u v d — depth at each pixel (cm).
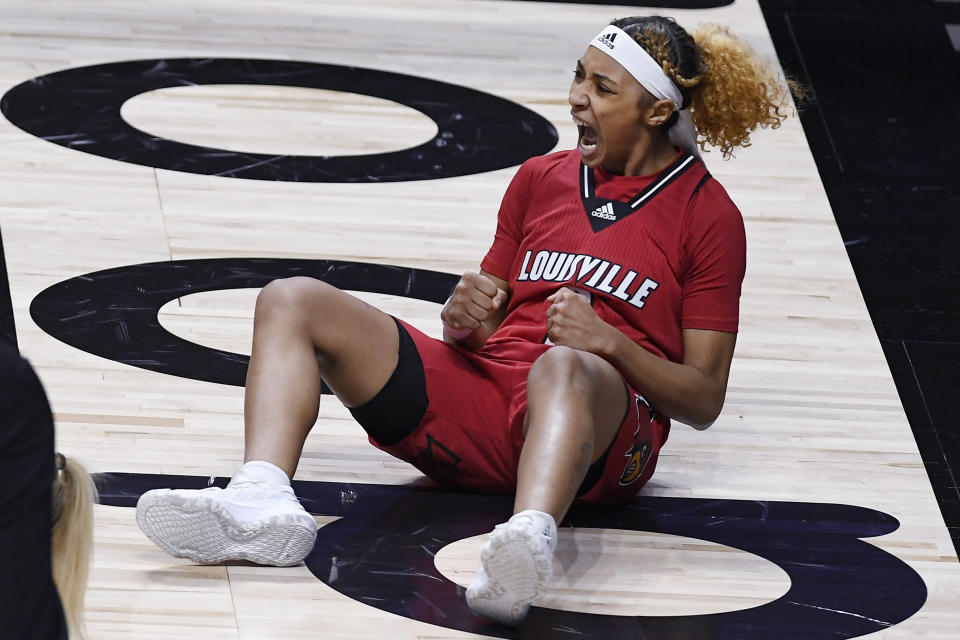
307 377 877
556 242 967
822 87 1827
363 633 822
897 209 1553
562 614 862
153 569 865
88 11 1877
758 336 1275
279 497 859
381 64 1809
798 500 1038
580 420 825
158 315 1210
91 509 608
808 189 1575
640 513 996
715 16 2022
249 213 1413
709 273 945
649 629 856
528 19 1994
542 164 1002
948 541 1003
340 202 1454
